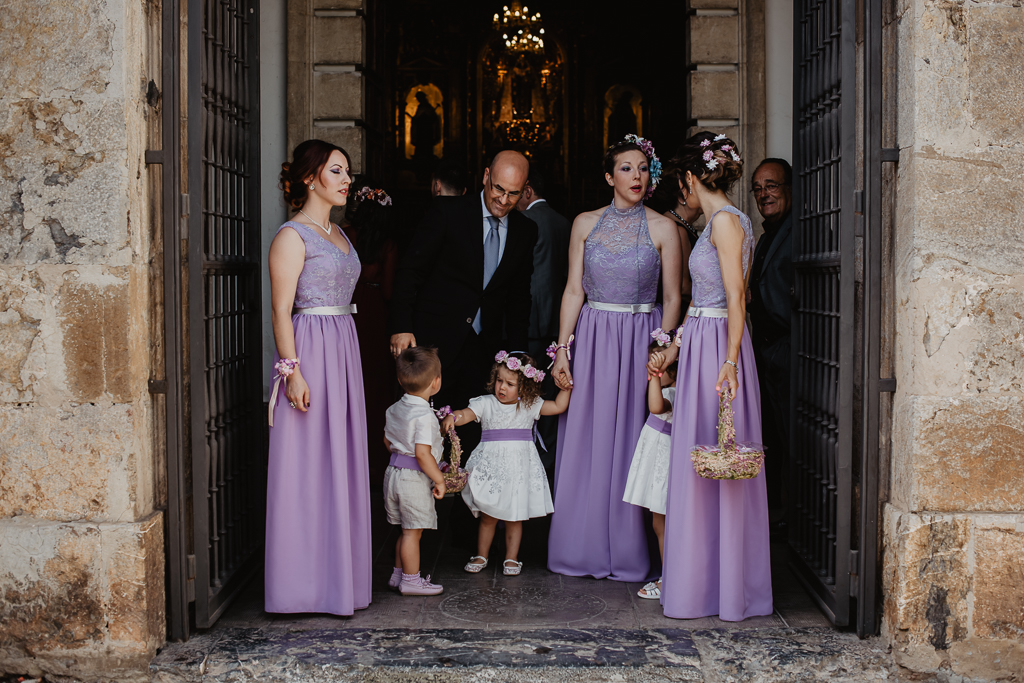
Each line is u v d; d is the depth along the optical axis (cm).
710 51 567
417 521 349
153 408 302
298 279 320
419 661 289
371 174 658
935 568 286
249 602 345
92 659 288
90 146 282
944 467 285
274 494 320
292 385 312
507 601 350
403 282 403
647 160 376
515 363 371
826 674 287
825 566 340
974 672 288
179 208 297
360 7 596
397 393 577
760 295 454
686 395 330
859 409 312
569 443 387
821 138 344
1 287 286
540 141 1516
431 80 1520
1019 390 285
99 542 285
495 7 1505
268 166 599
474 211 409
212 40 323
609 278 379
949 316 284
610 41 1495
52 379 287
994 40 282
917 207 283
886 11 298
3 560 287
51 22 281
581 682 283
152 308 300
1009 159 283
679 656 294
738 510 325
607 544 381
